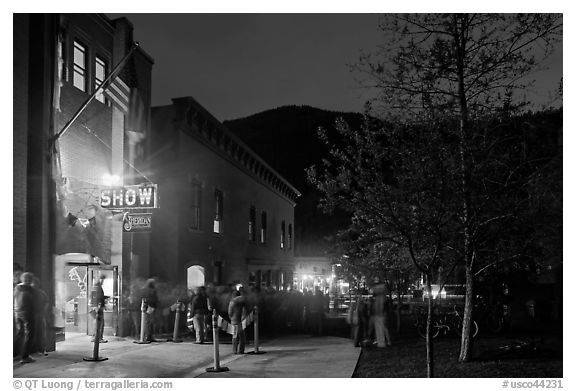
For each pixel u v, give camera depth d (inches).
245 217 1275.8
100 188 697.0
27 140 579.5
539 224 456.1
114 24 783.7
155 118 889.5
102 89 649.6
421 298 1346.0
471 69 475.2
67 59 660.1
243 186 1263.5
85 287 738.8
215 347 510.9
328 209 456.1
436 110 445.4
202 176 980.6
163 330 789.2
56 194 597.9
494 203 456.4
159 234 861.2
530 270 628.7
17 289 510.6
